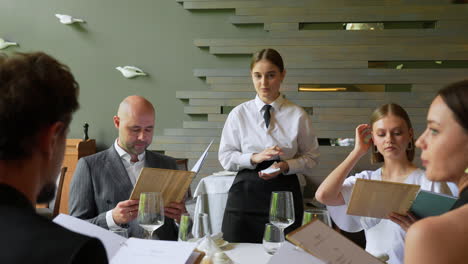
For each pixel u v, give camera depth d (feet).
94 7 16.01
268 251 4.74
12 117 1.87
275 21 15.06
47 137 2.02
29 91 1.90
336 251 3.24
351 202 4.43
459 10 14.26
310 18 14.88
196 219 4.74
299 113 8.08
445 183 5.75
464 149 2.38
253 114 8.17
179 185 5.05
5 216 1.78
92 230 3.67
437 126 2.45
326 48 14.82
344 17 14.71
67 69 2.18
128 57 15.98
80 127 16.17
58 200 10.07
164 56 15.87
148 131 6.30
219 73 15.25
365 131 6.08
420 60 14.56
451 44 14.33
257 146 8.04
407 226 4.42
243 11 15.23
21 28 16.20
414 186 4.15
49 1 16.10
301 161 7.66
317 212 4.45
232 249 5.21
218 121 15.30
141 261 3.23
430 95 14.40
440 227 1.96
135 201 5.03
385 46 14.60
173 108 15.90
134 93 16.01
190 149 15.40
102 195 6.11
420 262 1.94
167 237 6.23
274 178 7.50
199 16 15.72
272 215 4.71
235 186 7.71
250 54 15.48
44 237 1.69
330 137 14.82
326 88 14.98
